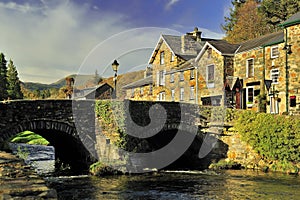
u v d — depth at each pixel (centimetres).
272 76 2531
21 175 558
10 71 6594
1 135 1544
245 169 1917
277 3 4222
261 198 1227
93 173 1689
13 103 1583
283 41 2414
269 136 1847
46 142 3556
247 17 4522
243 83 2805
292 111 2298
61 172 1788
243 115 1981
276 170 1820
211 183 1518
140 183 1515
